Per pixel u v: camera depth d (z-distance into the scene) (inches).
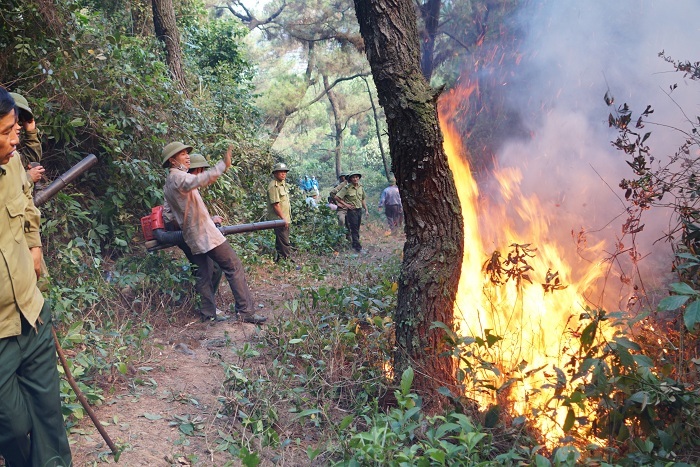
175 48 442.6
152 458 135.0
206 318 237.9
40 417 112.7
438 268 156.3
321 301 233.8
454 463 117.8
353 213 498.3
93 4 482.0
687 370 136.3
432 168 150.8
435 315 156.9
